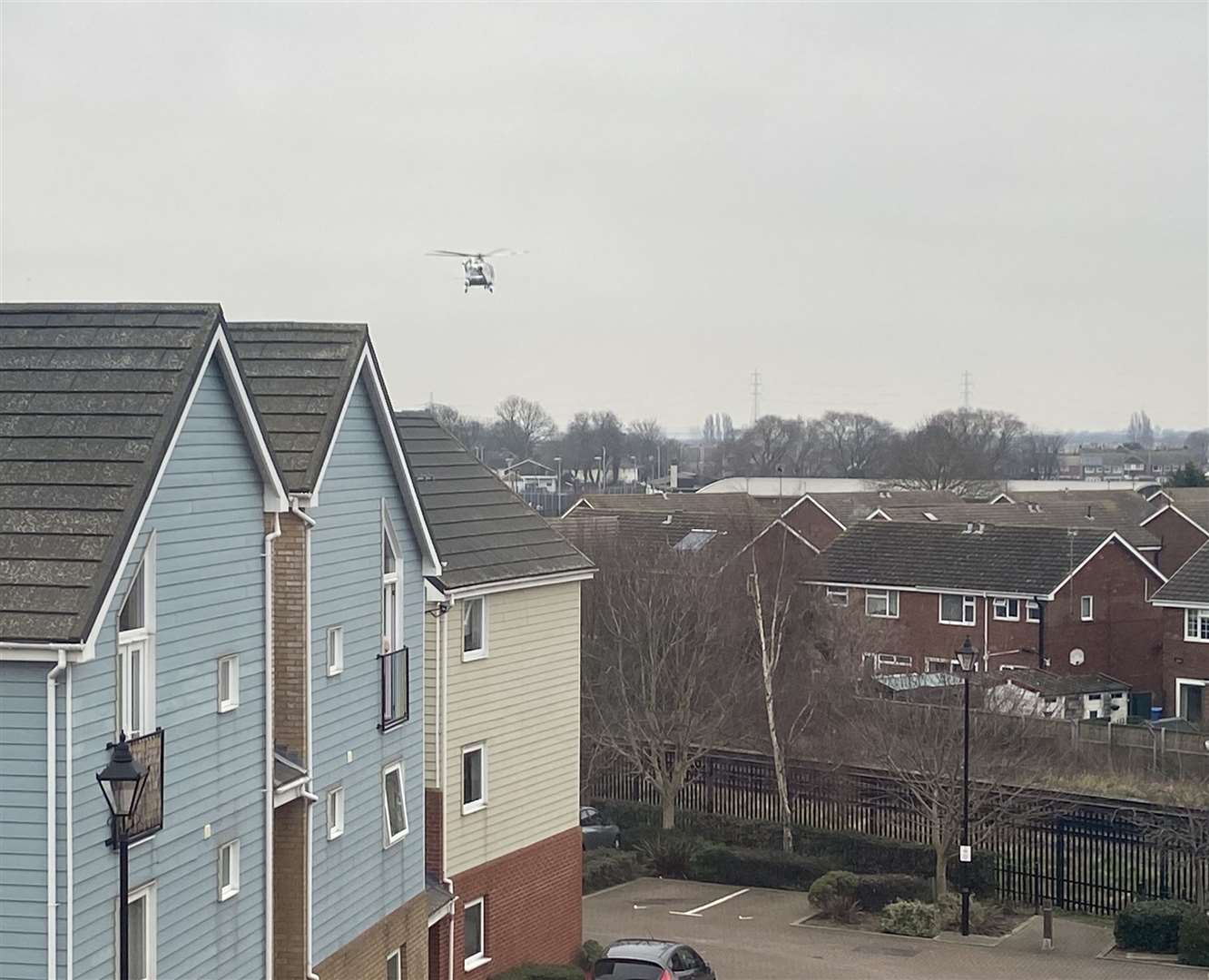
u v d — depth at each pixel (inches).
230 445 716.7
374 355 856.3
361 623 865.5
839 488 5310.0
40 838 591.2
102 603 595.5
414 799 944.9
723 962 1173.1
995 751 1470.2
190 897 685.9
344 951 841.5
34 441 649.0
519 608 1107.3
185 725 680.4
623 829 1579.7
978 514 3275.1
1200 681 2314.2
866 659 2016.5
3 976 595.5
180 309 690.8
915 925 1267.2
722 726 1674.5
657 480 7268.7
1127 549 2474.2
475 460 1184.8
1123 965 1173.1
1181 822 1336.1
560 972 1061.1
